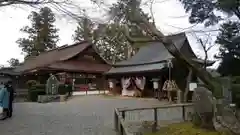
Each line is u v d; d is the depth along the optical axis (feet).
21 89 95.14
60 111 42.55
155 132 26.43
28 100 72.74
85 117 35.32
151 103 53.72
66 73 97.71
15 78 104.88
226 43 46.01
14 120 32.81
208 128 25.63
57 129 26.61
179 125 28.50
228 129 23.59
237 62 49.57
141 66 76.38
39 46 190.19
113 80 88.94
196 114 27.22
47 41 195.42
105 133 24.50
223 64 51.19
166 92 63.10
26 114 38.99
